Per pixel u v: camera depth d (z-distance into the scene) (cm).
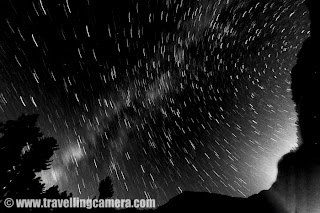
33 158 334
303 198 499
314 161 543
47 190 336
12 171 318
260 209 542
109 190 432
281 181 595
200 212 555
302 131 694
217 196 618
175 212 566
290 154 659
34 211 308
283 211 518
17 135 337
